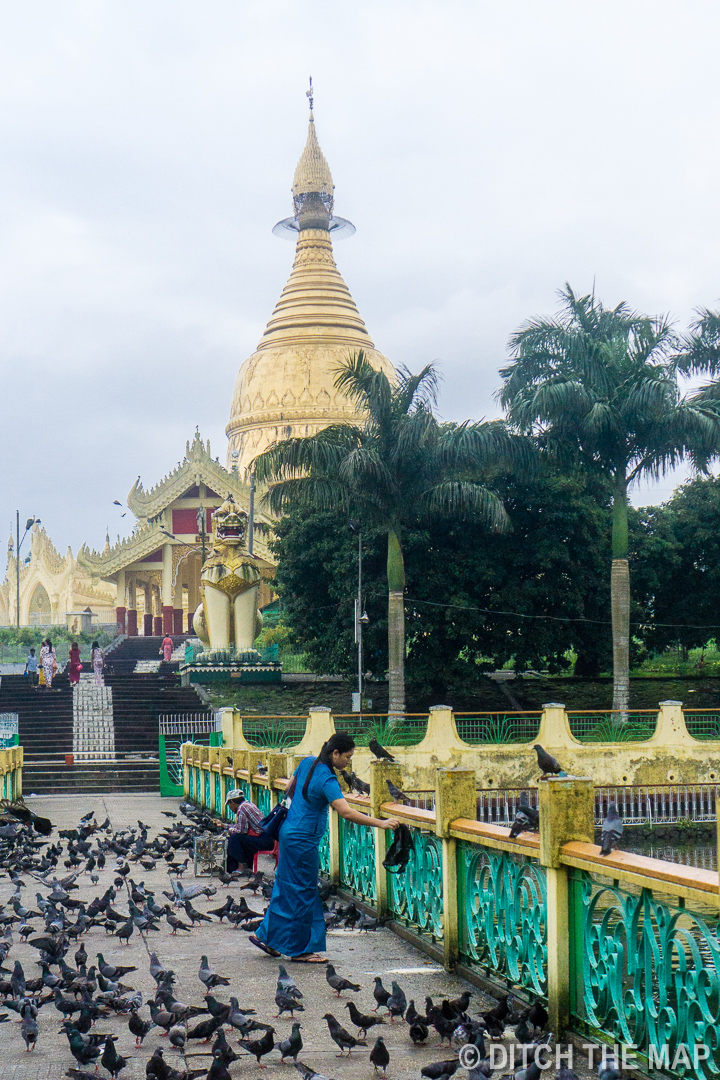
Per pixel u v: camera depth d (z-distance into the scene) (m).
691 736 28.62
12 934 10.05
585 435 31.00
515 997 6.89
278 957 8.63
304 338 79.75
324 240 84.56
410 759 27.08
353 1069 5.96
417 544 37.72
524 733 29.06
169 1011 6.47
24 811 15.95
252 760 18.08
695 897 5.02
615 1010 5.85
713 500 41.31
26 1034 6.36
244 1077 5.86
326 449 31.91
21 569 95.94
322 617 41.62
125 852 14.73
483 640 39.12
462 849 7.95
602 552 39.88
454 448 31.50
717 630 42.38
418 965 8.20
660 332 31.69
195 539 69.12
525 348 31.78
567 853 6.20
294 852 8.44
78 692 40.38
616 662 31.89
